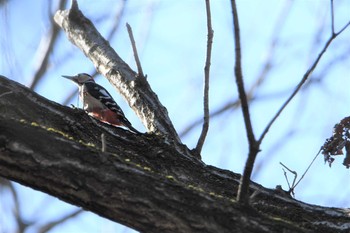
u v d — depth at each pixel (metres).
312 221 10.02
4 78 10.70
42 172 8.16
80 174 8.17
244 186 8.22
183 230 8.09
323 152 10.84
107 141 10.88
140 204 8.12
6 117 8.39
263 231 8.12
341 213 10.12
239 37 7.86
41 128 8.41
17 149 8.14
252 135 7.92
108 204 8.17
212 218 8.13
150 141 11.16
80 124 10.85
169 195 8.21
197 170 10.89
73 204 8.37
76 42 14.98
